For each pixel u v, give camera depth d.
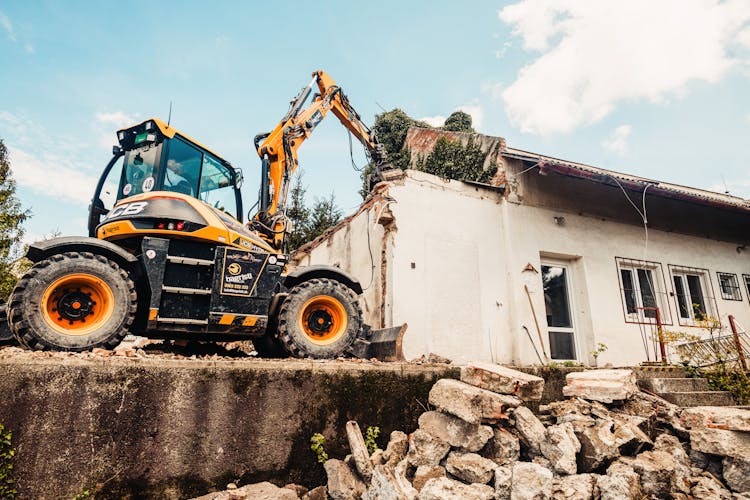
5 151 14.91
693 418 4.31
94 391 3.17
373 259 6.99
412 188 6.91
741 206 7.97
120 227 4.51
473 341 6.71
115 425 3.18
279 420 3.72
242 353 6.33
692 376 6.42
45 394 3.04
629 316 8.04
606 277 7.95
